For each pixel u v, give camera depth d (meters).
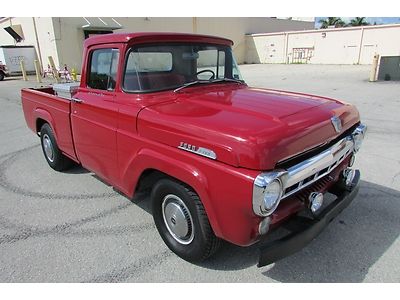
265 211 2.24
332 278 2.74
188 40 3.56
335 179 3.13
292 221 2.68
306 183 2.63
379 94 12.05
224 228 2.45
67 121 4.14
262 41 38.00
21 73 25.86
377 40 28.75
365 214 3.67
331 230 3.38
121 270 2.88
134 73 3.18
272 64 35.09
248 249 3.12
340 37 31.06
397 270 2.82
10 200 4.20
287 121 2.53
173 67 3.43
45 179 4.85
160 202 3.05
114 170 3.45
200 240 2.74
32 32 26.14
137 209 3.92
